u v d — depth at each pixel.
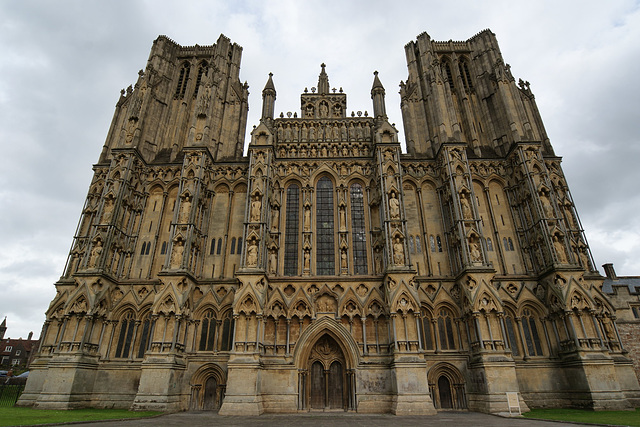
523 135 42.03
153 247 39.47
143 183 42.50
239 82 52.03
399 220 36.84
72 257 38.16
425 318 35.53
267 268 36.94
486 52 50.34
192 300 35.78
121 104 48.72
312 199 41.53
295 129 46.41
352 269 37.72
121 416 25.14
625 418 23.42
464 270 34.75
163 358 31.23
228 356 33.94
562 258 35.09
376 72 48.94
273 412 30.94
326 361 34.25
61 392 30.41
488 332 32.16
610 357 30.98
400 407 28.95
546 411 29.05
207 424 21.30
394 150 40.62
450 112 43.59
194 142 42.41
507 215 40.81
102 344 34.50
